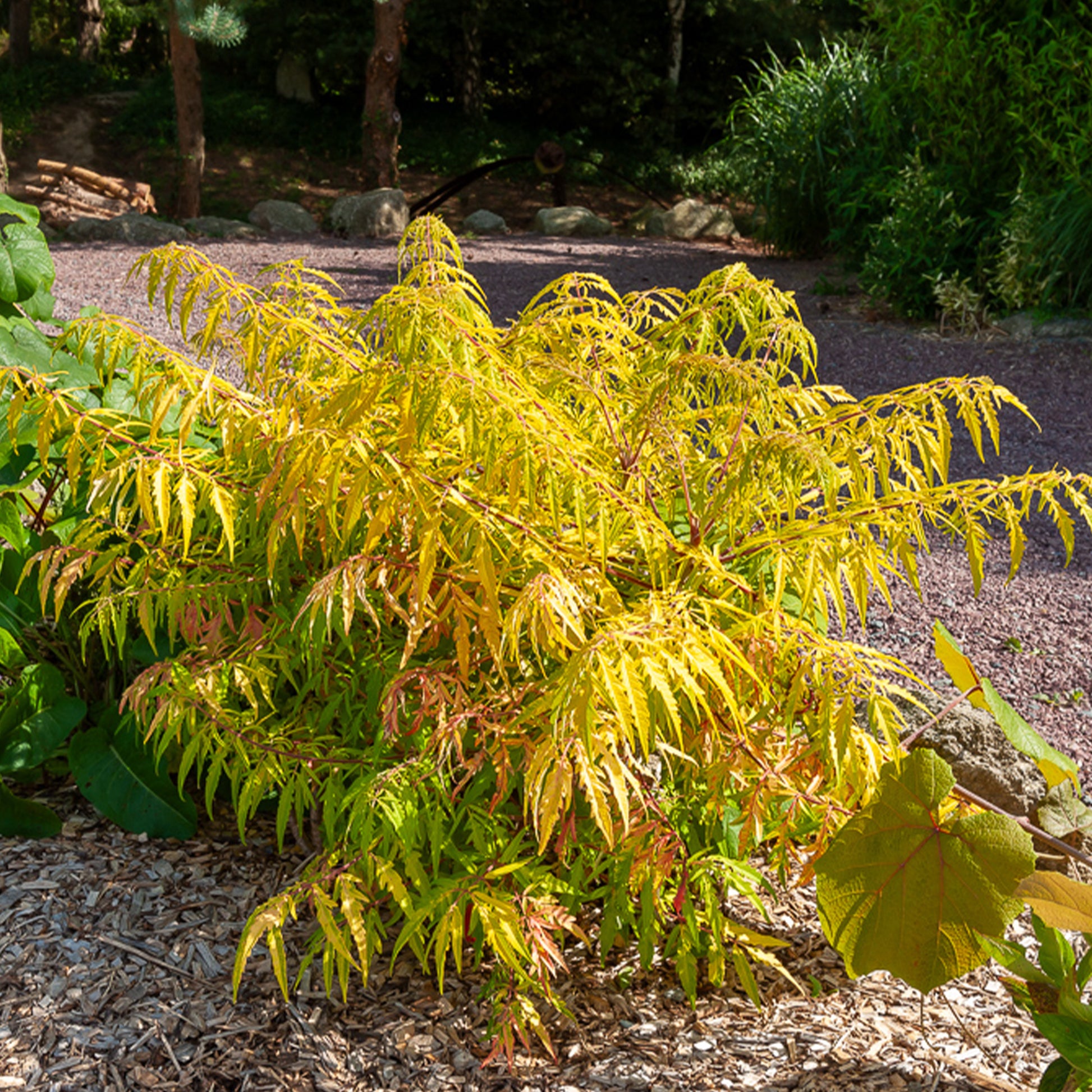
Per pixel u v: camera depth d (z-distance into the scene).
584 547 1.79
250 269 11.25
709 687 1.79
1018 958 1.67
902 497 1.84
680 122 22.00
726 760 1.83
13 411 1.77
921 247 9.07
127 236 13.48
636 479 1.92
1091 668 3.86
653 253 13.86
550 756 1.49
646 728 1.42
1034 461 5.98
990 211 8.92
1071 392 7.22
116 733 2.32
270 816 2.42
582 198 19.38
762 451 1.68
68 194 14.85
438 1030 1.89
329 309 2.06
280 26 19.77
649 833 1.87
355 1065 1.80
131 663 2.43
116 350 1.79
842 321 9.21
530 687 1.73
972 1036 1.95
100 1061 1.78
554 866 1.95
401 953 2.06
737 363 1.80
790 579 1.89
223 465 1.92
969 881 1.63
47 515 2.58
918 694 2.70
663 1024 1.95
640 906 2.04
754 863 2.45
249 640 1.94
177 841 2.31
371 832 1.76
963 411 1.94
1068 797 2.22
